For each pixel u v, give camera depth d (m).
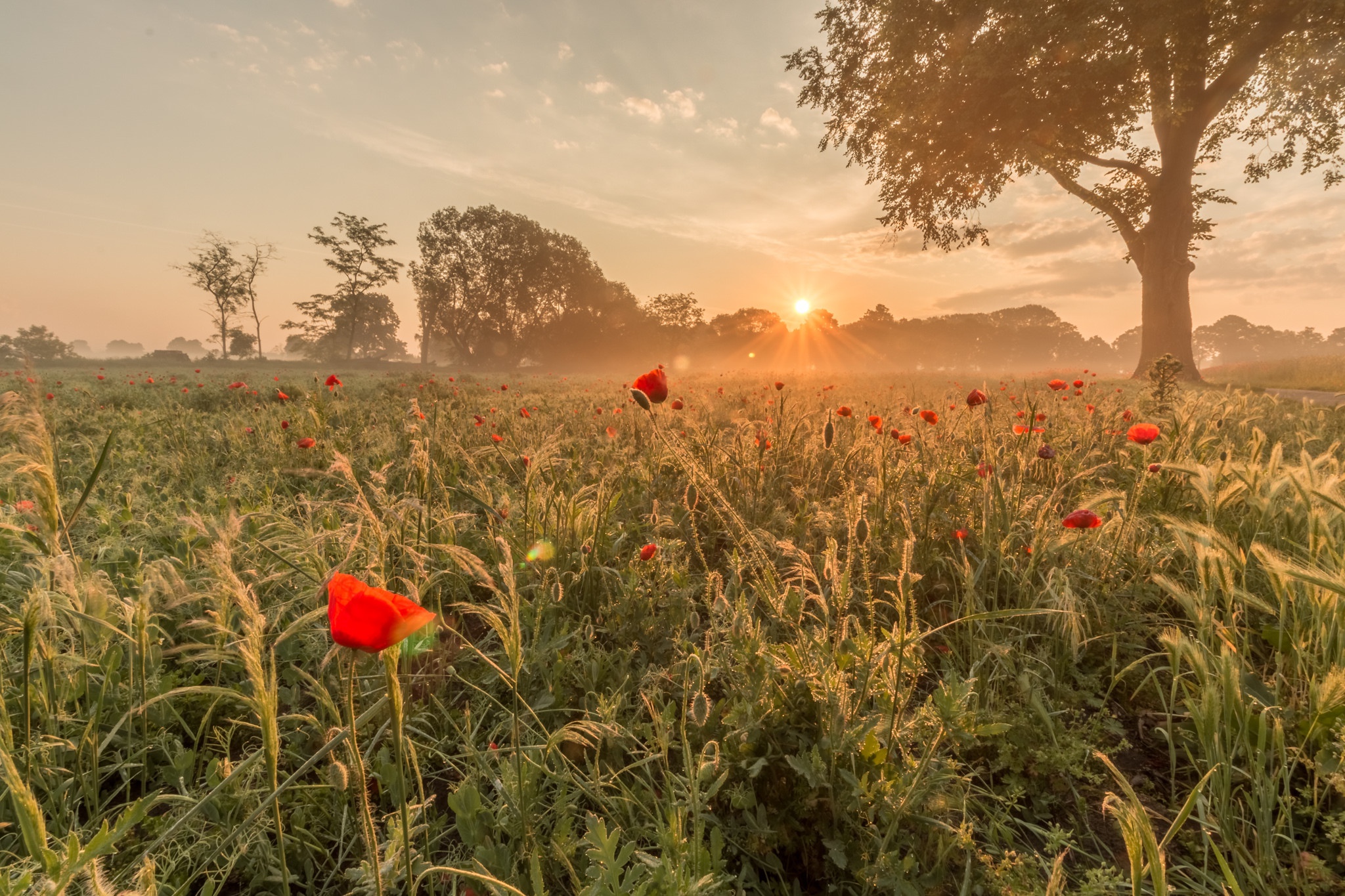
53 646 1.85
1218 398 6.88
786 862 1.80
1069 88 21.61
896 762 1.84
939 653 2.69
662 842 1.43
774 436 4.90
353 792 1.87
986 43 21.66
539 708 2.16
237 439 6.27
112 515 3.87
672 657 2.48
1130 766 2.11
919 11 23.27
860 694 1.85
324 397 11.98
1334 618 2.03
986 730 1.76
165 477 5.35
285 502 3.95
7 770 1.05
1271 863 1.62
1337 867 1.64
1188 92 24.56
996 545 3.00
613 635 2.64
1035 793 2.00
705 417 6.14
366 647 0.99
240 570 2.56
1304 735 1.90
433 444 3.39
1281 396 14.59
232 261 75.75
